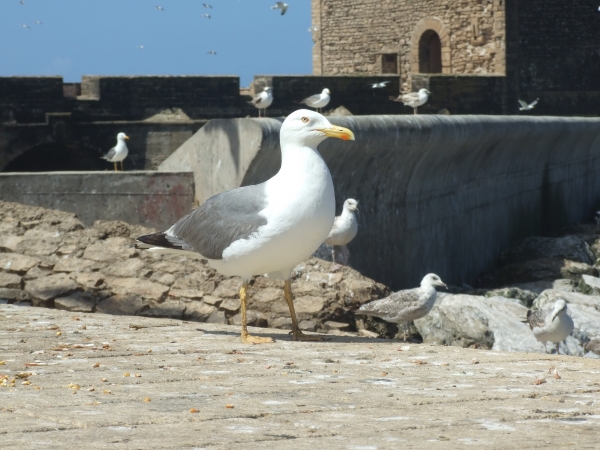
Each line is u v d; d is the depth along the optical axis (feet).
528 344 42.06
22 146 94.17
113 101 98.68
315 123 26.58
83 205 46.93
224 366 22.91
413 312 35.78
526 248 74.54
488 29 132.05
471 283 69.97
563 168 93.45
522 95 130.41
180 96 101.24
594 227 89.04
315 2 157.79
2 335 28.43
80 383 20.22
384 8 147.74
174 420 16.15
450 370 22.40
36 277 41.27
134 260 41.39
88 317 33.68
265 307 38.22
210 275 39.99
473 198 70.03
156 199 46.88
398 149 53.01
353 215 41.86
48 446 14.03
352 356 24.91
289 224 26.40
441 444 14.25
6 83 93.50
